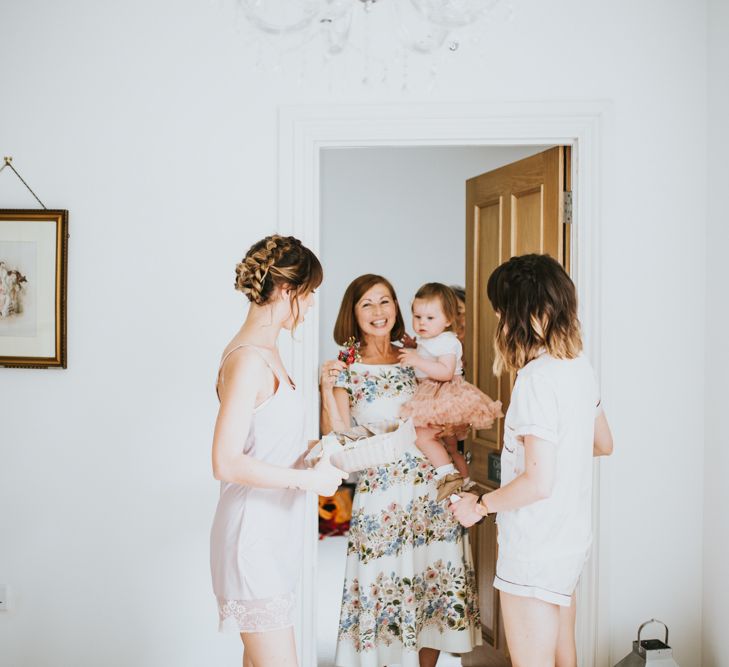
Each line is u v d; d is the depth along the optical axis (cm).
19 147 263
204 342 261
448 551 274
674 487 258
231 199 260
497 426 308
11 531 266
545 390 187
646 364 256
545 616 192
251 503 192
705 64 253
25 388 265
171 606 262
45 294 262
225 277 260
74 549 264
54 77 262
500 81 256
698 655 258
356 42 257
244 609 189
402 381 285
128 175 261
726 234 240
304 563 260
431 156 530
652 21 253
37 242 261
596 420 214
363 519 270
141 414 262
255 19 160
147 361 262
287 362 261
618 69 254
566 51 254
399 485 273
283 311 197
